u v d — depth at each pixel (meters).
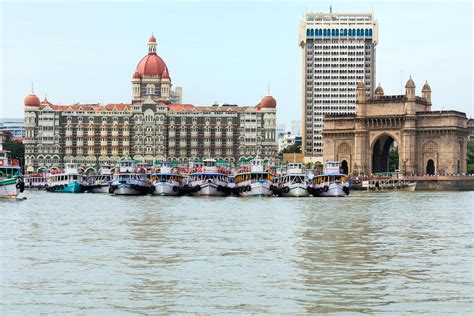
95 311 41.88
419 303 43.56
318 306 42.84
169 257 59.78
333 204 133.00
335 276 51.56
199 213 107.00
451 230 81.75
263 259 58.84
